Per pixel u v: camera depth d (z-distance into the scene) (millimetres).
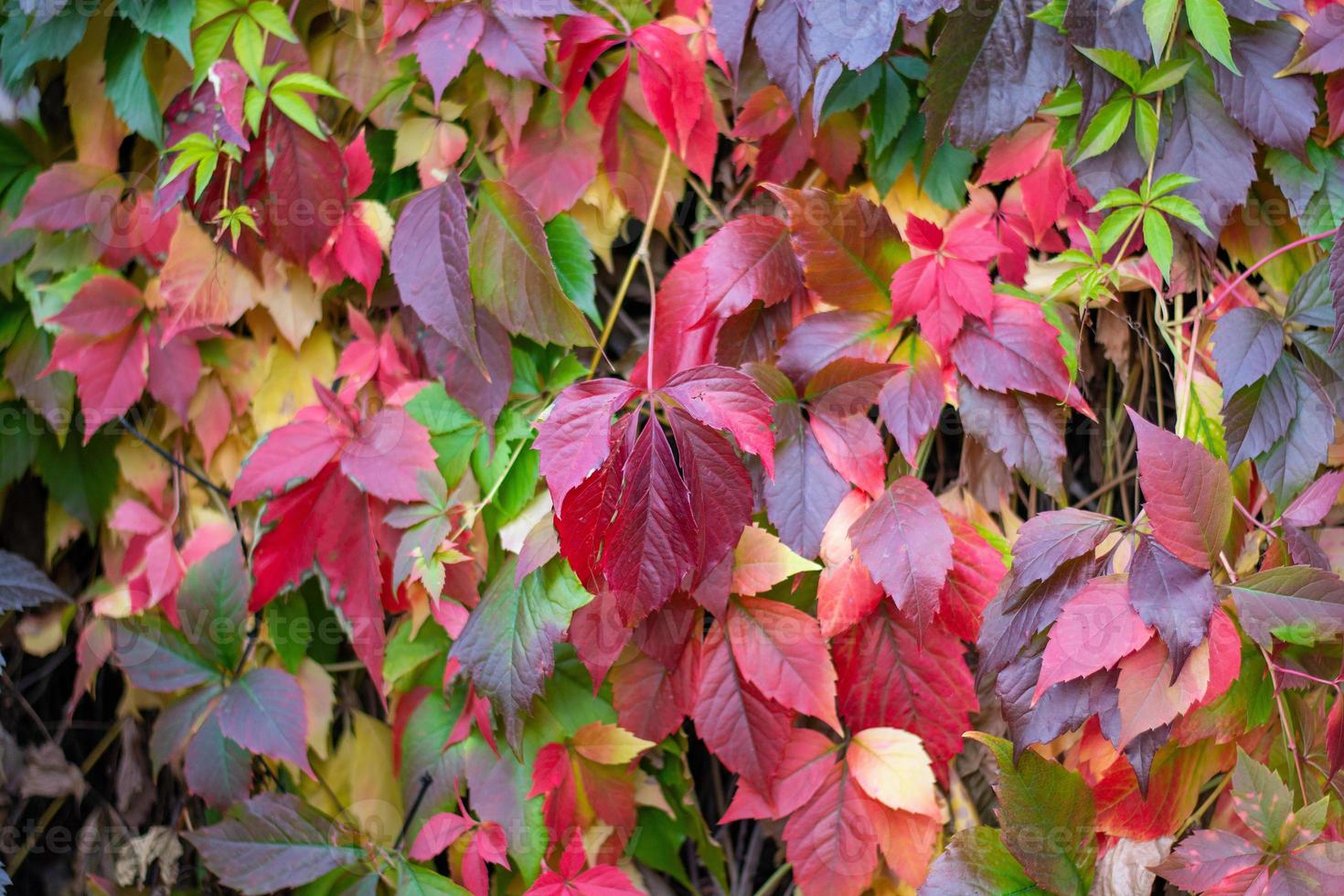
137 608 1344
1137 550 1267
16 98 1334
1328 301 1301
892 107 1324
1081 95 1297
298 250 1328
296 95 1306
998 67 1287
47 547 1368
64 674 1379
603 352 1337
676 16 1322
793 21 1291
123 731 1377
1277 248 1339
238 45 1311
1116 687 1273
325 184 1321
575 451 1237
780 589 1323
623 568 1250
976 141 1296
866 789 1312
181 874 1370
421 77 1332
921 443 1335
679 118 1316
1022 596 1284
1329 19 1295
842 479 1302
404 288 1302
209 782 1328
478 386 1320
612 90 1319
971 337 1303
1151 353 1359
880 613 1317
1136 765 1271
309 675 1354
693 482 1254
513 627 1293
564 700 1332
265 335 1350
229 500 1336
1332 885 1263
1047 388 1294
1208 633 1259
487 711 1323
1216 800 1351
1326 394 1301
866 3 1270
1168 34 1287
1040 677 1261
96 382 1328
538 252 1303
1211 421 1322
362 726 1362
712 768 1378
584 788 1330
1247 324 1298
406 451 1318
